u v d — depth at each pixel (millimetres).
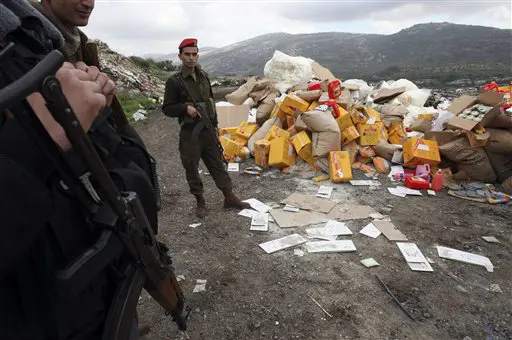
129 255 839
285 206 4016
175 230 3635
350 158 5227
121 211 741
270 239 3410
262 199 4332
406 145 4887
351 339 2213
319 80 7375
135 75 14852
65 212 639
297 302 2541
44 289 655
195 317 2414
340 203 4121
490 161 4508
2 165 499
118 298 829
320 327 2311
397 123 5828
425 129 5734
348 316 2396
